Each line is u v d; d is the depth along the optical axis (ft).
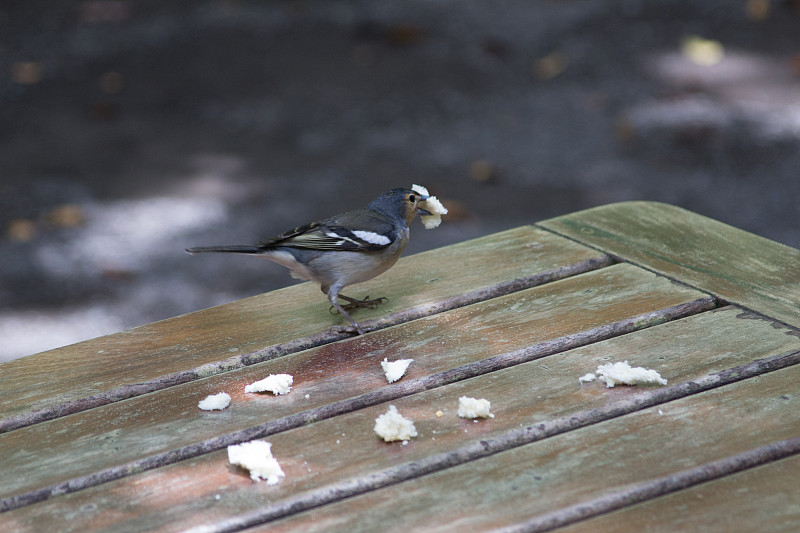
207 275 33.55
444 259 16.83
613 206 18.71
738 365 12.23
